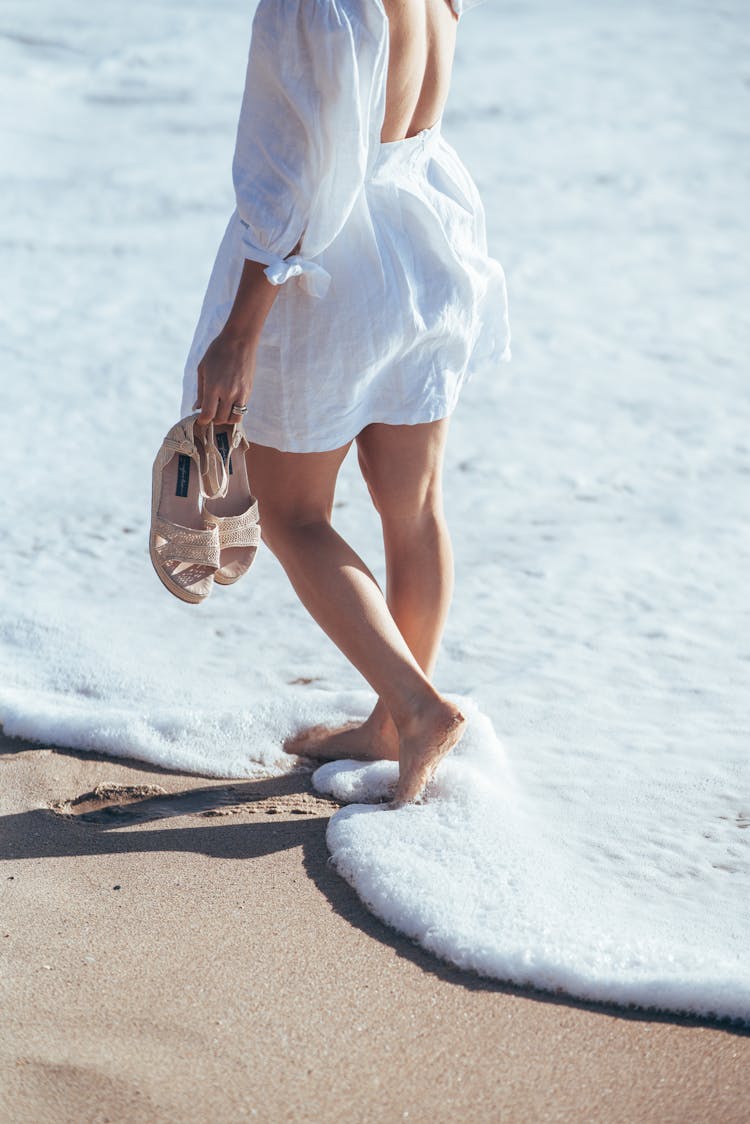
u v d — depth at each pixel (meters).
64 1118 1.75
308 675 3.41
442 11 2.49
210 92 13.57
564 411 5.68
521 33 17.83
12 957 2.14
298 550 2.55
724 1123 1.80
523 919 2.23
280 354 2.41
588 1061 1.92
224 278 2.46
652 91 13.98
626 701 3.22
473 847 2.47
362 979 2.11
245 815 2.70
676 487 4.80
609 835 2.59
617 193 9.89
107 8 18.62
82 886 2.39
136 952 2.17
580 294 7.48
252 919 2.29
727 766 2.89
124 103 13.00
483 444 5.29
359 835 2.50
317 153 2.23
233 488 2.48
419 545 2.71
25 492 4.73
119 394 5.80
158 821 2.67
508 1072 1.90
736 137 11.82
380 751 2.91
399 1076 1.88
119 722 3.03
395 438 2.59
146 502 4.68
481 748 2.90
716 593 3.90
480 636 3.63
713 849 2.55
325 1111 1.80
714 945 2.20
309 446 2.46
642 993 2.05
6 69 14.28
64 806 2.73
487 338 2.81
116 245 8.31
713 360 6.34
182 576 2.43
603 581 4.00
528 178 10.32
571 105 13.24
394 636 2.54
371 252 2.40
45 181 9.96
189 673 3.40
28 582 3.97
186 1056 1.90
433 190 2.52
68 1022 1.97
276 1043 1.94
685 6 20.23
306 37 2.18
